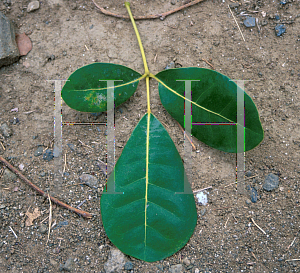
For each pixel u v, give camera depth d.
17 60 0.42
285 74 0.41
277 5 0.42
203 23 0.42
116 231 0.37
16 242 0.39
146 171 0.38
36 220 0.39
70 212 0.39
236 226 0.39
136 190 0.38
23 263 0.38
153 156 0.38
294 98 0.40
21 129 0.41
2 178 0.40
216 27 0.42
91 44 0.42
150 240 0.37
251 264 0.38
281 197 0.39
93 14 0.42
